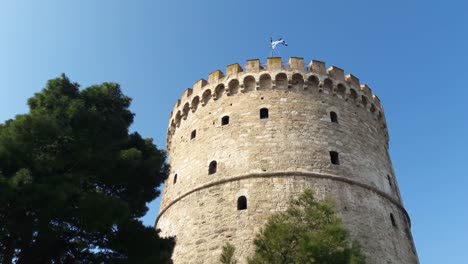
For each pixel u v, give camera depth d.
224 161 27.44
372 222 25.33
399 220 27.86
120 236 15.98
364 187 26.91
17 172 13.84
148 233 16.38
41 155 15.42
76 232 15.88
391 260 24.44
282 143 27.33
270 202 24.56
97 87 18.69
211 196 26.20
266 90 30.44
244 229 23.70
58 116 16.44
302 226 15.81
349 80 32.50
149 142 20.44
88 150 16.17
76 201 15.27
